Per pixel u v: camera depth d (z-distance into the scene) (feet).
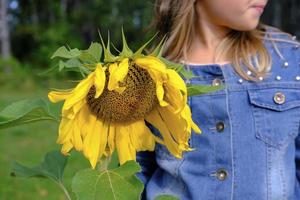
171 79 1.42
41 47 25.40
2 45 22.59
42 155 7.91
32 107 1.58
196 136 2.21
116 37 23.48
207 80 2.25
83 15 25.77
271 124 2.18
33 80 20.25
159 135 1.84
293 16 23.71
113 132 1.59
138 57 1.45
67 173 6.35
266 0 2.16
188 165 2.22
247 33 2.28
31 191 5.85
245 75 2.20
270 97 2.19
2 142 8.90
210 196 2.16
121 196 1.47
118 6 23.88
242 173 2.15
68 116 1.43
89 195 1.46
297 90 2.22
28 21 28.35
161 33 2.48
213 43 2.33
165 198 1.64
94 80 1.40
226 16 2.18
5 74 20.13
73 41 25.12
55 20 26.71
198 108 2.21
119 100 1.54
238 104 2.19
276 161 2.16
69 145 1.48
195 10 2.36
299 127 2.20
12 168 1.86
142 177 2.35
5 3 22.68
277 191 2.14
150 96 1.56
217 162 2.18
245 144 2.17
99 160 1.61
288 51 2.30
